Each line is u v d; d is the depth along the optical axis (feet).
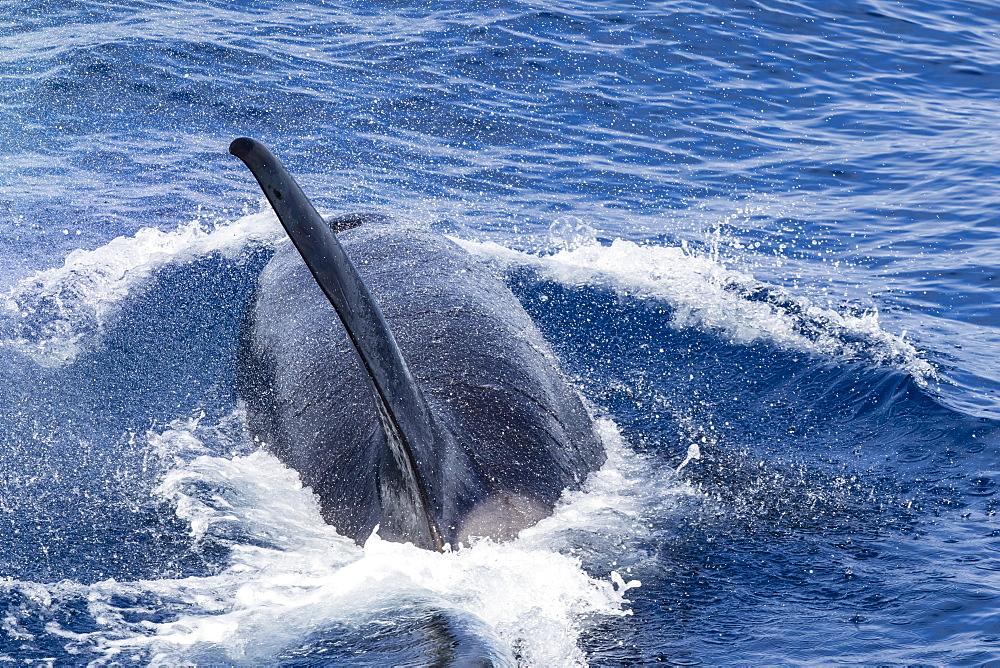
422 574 66.18
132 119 177.68
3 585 70.23
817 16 258.37
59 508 81.87
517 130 187.11
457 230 148.46
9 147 165.07
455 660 53.26
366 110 188.55
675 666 62.08
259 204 151.74
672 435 96.53
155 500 83.25
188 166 162.71
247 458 91.15
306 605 64.85
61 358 108.37
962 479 87.66
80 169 159.33
